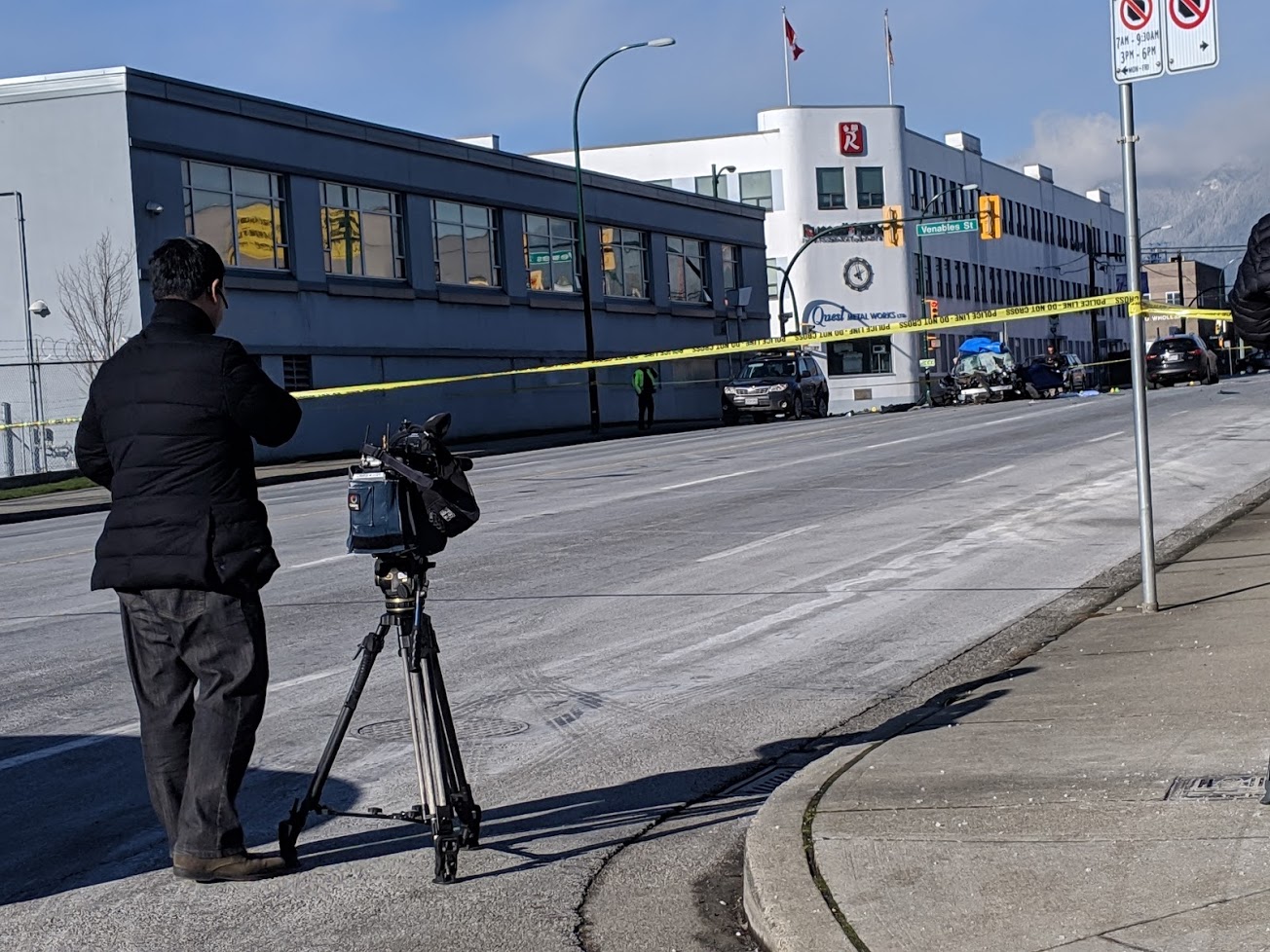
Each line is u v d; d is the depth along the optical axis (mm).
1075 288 107562
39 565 15156
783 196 77875
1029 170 101688
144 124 33250
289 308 37188
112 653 9656
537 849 5566
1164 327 124750
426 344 42312
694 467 22906
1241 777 5332
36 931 4887
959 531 14078
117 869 5492
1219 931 3992
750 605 10656
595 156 79875
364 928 4812
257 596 5203
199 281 5316
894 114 78625
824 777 5863
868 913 4348
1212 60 8602
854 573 11914
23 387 33406
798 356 50000
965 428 29188
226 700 5152
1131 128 9039
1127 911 4188
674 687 8211
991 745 6172
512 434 45938
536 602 11023
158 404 5086
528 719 7562
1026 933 4109
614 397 52000
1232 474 18172
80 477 31422
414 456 5137
